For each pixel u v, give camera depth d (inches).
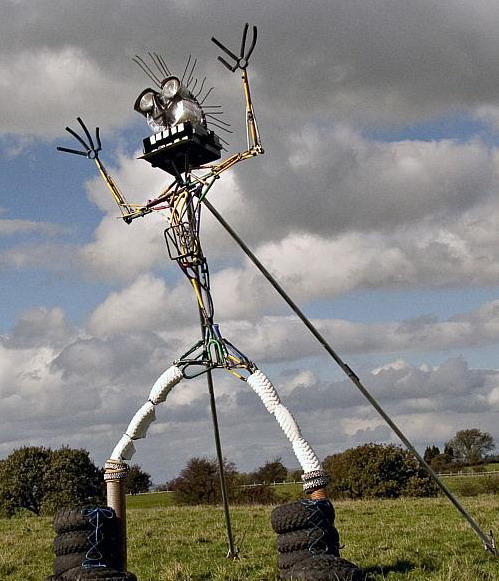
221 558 530.3
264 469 1807.3
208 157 419.5
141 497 1975.9
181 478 1558.8
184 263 410.9
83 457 1392.7
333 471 1508.4
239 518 856.9
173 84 409.7
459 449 2596.0
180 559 541.6
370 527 700.7
